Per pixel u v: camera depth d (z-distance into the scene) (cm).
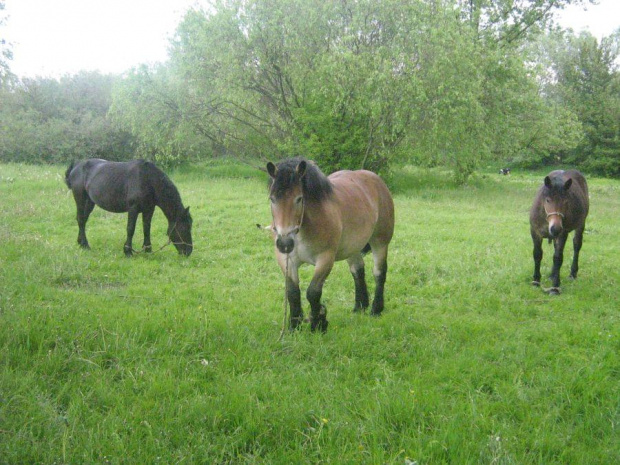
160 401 323
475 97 1672
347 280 694
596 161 3409
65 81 2666
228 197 1434
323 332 477
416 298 627
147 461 263
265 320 501
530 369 406
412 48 1612
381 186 595
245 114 1916
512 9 2194
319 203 441
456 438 288
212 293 600
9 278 559
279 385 351
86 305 497
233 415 308
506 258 836
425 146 1747
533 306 592
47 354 366
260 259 824
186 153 2088
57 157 2180
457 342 464
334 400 333
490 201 1702
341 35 1695
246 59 1727
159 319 464
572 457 284
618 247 977
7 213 1062
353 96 1717
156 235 977
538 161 3697
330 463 267
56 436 274
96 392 327
